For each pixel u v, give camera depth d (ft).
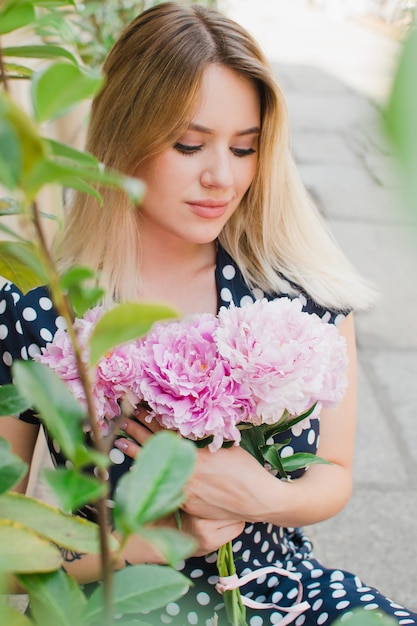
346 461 4.77
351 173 17.79
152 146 3.99
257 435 3.52
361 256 14.15
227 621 4.26
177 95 3.87
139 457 1.83
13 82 7.34
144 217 4.49
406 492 8.43
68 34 2.40
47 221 8.79
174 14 4.00
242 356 3.14
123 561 3.89
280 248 4.66
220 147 3.99
